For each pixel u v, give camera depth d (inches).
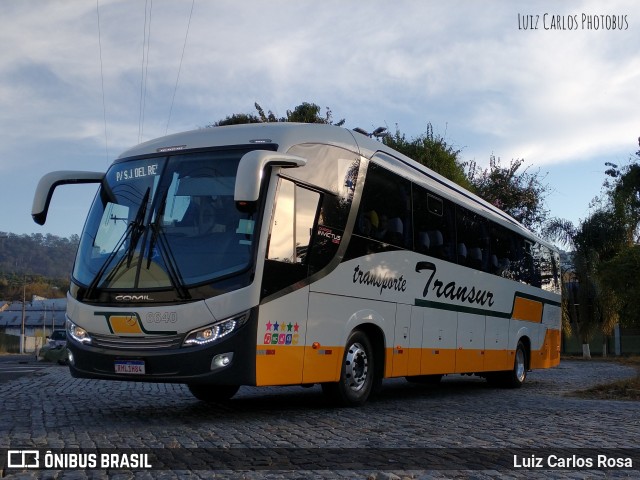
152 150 384.2
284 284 350.3
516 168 1469.0
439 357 510.3
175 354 330.0
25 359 1774.1
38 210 392.2
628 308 800.9
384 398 513.7
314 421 355.3
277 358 344.8
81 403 436.8
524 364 687.7
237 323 329.1
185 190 360.8
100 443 285.7
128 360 339.9
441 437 310.3
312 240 372.8
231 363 327.0
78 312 360.8
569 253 1416.1
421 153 1253.1
